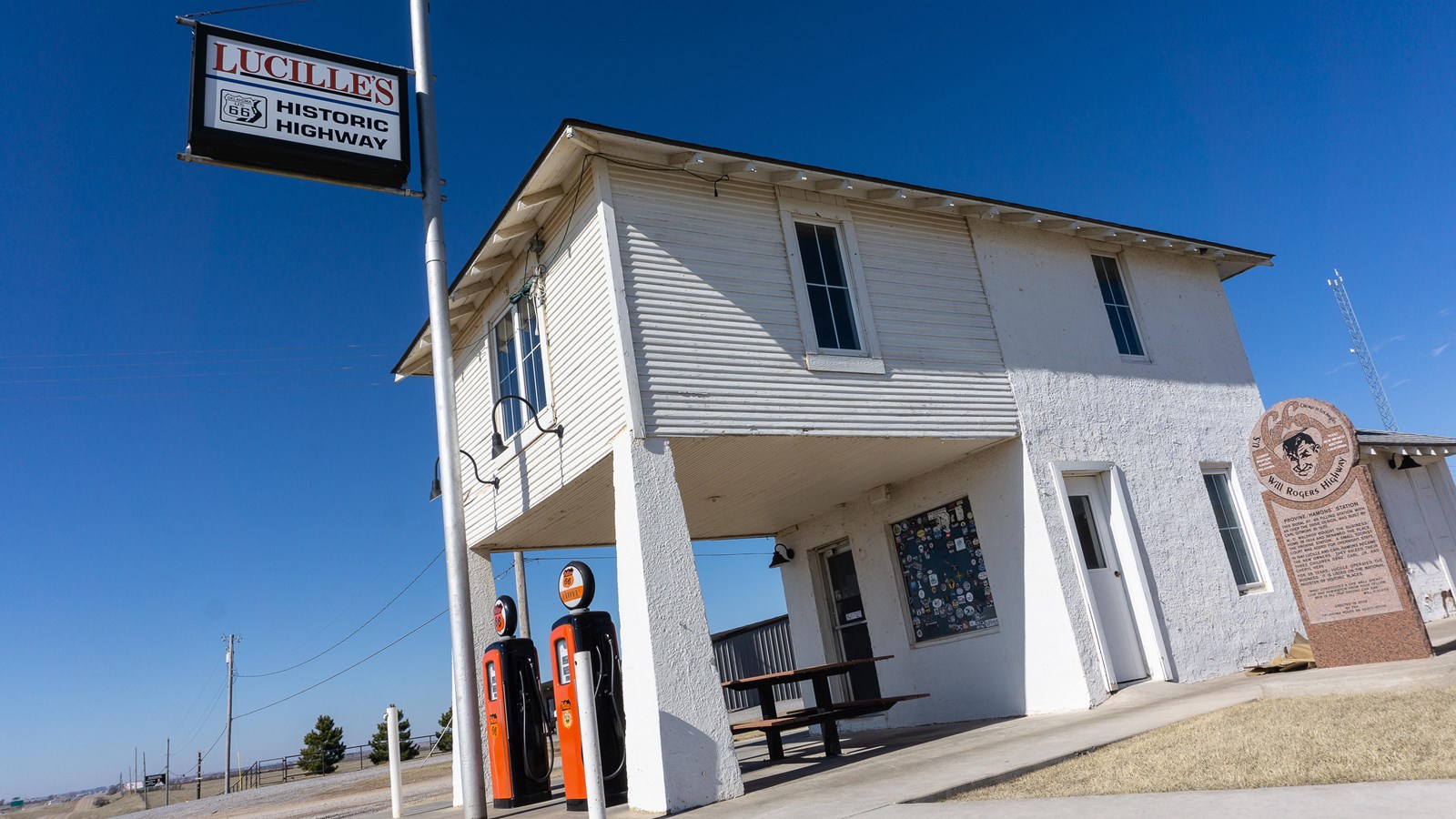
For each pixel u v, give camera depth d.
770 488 10.11
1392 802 3.65
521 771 8.62
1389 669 7.21
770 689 9.08
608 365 7.67
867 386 8.78
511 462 9.74
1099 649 9.09
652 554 6.98
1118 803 4.36
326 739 45.66
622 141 7.84
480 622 10.43
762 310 8.37
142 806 44.38
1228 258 13.18
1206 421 11.73
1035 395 10.02
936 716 10.48
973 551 10.20
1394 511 13.98
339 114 7.99
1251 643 10.43
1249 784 4.39
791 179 8.87
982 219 10.52
